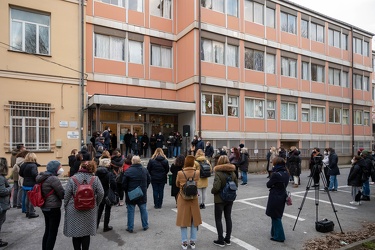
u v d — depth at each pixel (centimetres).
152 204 891
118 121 1745
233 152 1282
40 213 793
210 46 1872
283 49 2241
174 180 789
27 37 1359
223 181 550
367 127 2944
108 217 634
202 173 809
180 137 1748
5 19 1298
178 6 1978
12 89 1298
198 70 1783
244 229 656
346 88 2727
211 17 1869
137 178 628
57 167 495
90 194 432
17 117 1304
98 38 1709
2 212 554
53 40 1413
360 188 922
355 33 2853
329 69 2611
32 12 1376
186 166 556
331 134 2561
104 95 1420
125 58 1778
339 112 2666
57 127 1395
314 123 2438
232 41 1964
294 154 1235
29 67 1345
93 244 556
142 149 1744
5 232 637
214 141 1855
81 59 1484
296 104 2327
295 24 2364
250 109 2058
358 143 2839
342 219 747
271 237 595
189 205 537
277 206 574
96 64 1675
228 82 1919
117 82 1734
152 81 1862
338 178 1584
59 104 1409
